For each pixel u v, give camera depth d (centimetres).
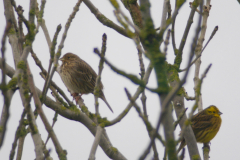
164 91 479
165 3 730
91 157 627
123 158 893
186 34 870
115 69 484
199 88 591
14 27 791
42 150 649
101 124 675
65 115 942
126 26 510
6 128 552
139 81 482
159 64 490
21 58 676
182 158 615
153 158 544
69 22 784
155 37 497
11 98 695
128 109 695
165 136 479
